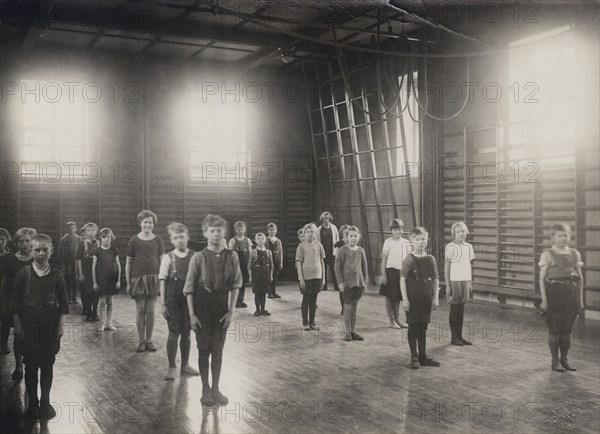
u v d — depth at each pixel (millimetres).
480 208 10328
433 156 11164
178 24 11258
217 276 4641
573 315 5570
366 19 10938
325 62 14133
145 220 6473
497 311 9164
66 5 10203
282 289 12234
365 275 7211
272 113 14750
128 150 13172
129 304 10219
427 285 5742
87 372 5641
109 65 12977
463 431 4031
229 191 14312
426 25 10438
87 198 12797
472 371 5613
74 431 4062
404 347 6688
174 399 4781
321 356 6277
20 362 5375
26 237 5035
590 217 8500
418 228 5793
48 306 4270
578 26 8516
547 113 9180
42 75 12352
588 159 8523
